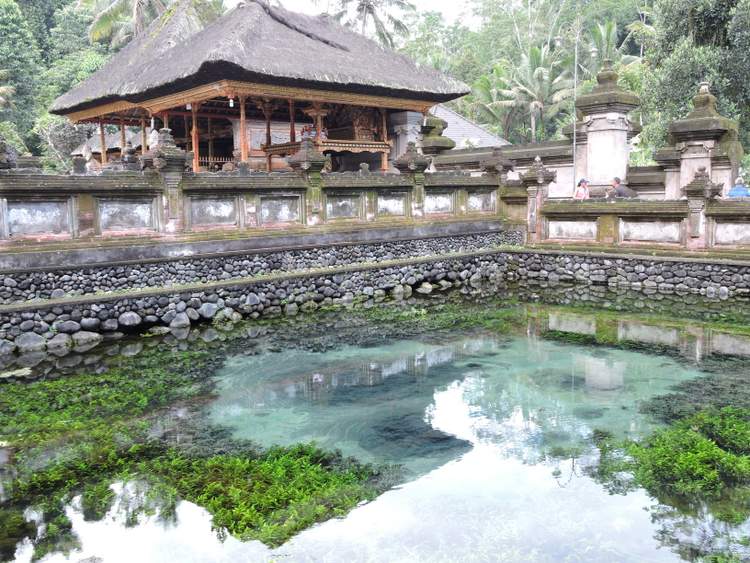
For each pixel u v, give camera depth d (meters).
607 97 15.51
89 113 21.80
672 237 12.77
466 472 5.20
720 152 14.52
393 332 9.90
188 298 10.20
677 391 7.02
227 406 6.77
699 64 17.58
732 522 4.39
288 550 4.14
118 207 9.86
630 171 16.66
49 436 5.96
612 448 5.58
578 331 9.81
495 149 16.14
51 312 8.94
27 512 4.65
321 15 19.88
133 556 4.10
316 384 7.50
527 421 6.29
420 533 4.32
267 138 18.36
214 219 10.96
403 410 6.65
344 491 4.89
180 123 22.70
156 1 29.00
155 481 5.09
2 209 8.74
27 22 37.22
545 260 14.55
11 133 30.41
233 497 4.81
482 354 8.70
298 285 11.55
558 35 41.56
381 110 19.31
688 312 10.73
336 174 12.57
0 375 7.74
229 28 16.03
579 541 4.20
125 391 7.21
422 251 14.00
